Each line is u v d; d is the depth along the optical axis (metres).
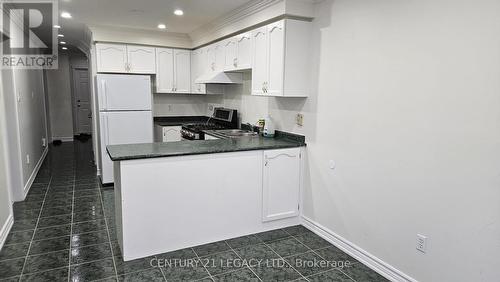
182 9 3.85
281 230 3.44
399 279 2.47
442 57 2.09
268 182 3.32
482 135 1.90
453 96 2.04
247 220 3.28
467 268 2.02
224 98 5.39
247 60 3.86
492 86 1.84
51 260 2.76
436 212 2.18
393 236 2.51
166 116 6.14
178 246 2.96
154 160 2.75
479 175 1.93
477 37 1.90
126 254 2.75
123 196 2.67
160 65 5.51
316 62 3.21
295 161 3.43
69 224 3.50
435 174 2.17
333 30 2.98
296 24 3.18
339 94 2.96
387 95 2.49
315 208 3.36
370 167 2.68
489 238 1.90
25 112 4.91
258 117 4.35
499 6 1.79
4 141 3.32
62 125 9.35
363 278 2.57
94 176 5.53
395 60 2.41
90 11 3.97
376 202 2.64
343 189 2.97
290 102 3.64
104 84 4.77
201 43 5.16
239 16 3.86
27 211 3.87
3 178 3.22
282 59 3.19
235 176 3.15
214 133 4.34
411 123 2.31
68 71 9.26
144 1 3.54
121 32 5.10
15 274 2.54
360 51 2.71
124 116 4.94
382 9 2.49
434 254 2.21
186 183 2.92
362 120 2.72
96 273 2.57
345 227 2.98
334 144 3.05
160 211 2.84
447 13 2.05
